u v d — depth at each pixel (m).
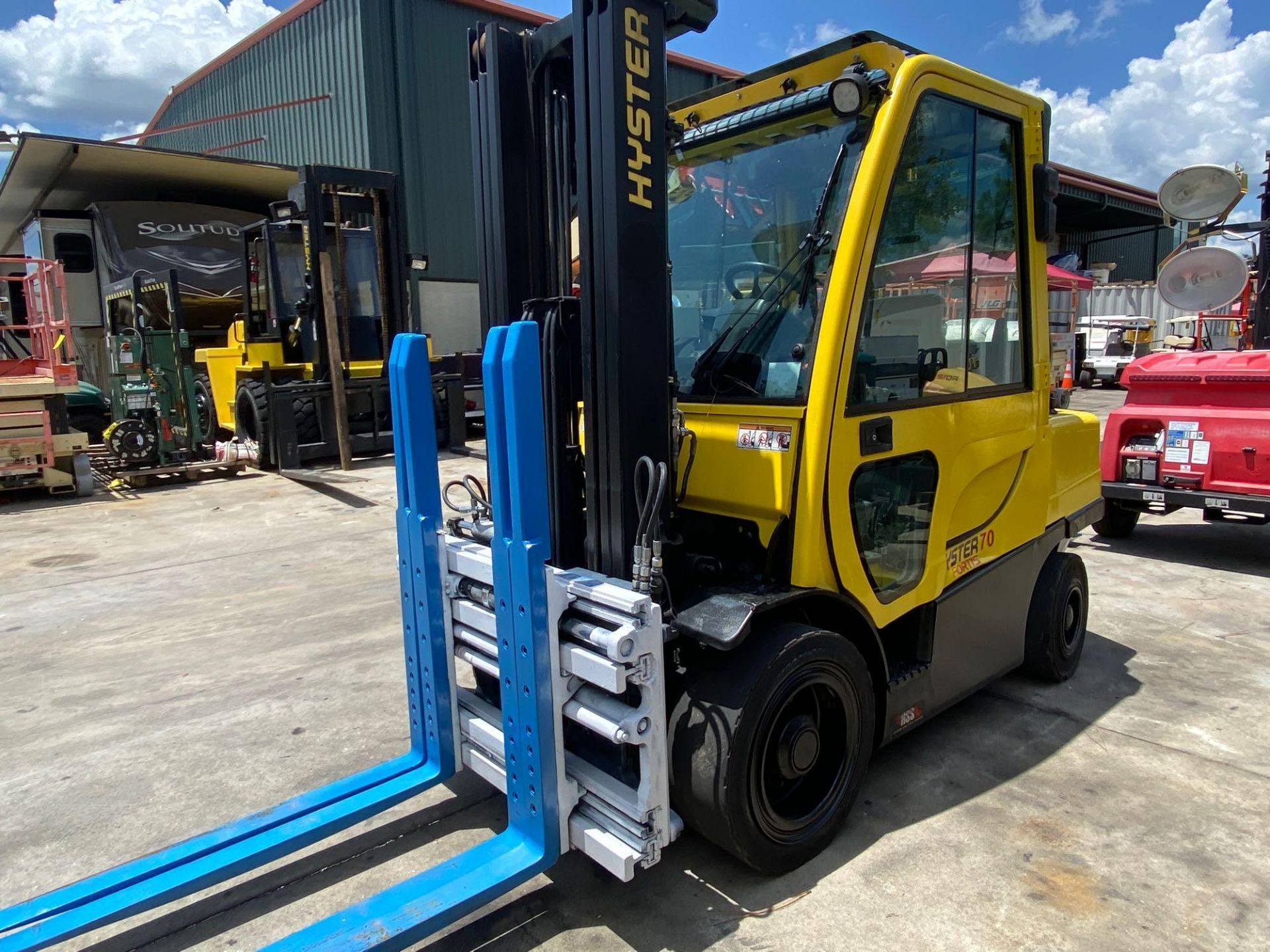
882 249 2.43
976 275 2.93
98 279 13.71
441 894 2.09
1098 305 23.42
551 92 2.50
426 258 10.79
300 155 15.92
